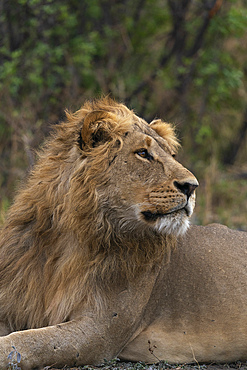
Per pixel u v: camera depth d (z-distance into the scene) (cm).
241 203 1889
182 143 2020
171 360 848
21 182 887
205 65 2014
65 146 800
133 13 2061
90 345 761
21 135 1592
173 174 759
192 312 855
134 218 764
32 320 808
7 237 820
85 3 1927
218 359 866
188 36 2080
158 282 853
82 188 757
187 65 2014
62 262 788
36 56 1766
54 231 791
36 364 720
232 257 898
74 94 1789
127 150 769
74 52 1828
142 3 2048
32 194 808
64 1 1828
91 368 739
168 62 2072
